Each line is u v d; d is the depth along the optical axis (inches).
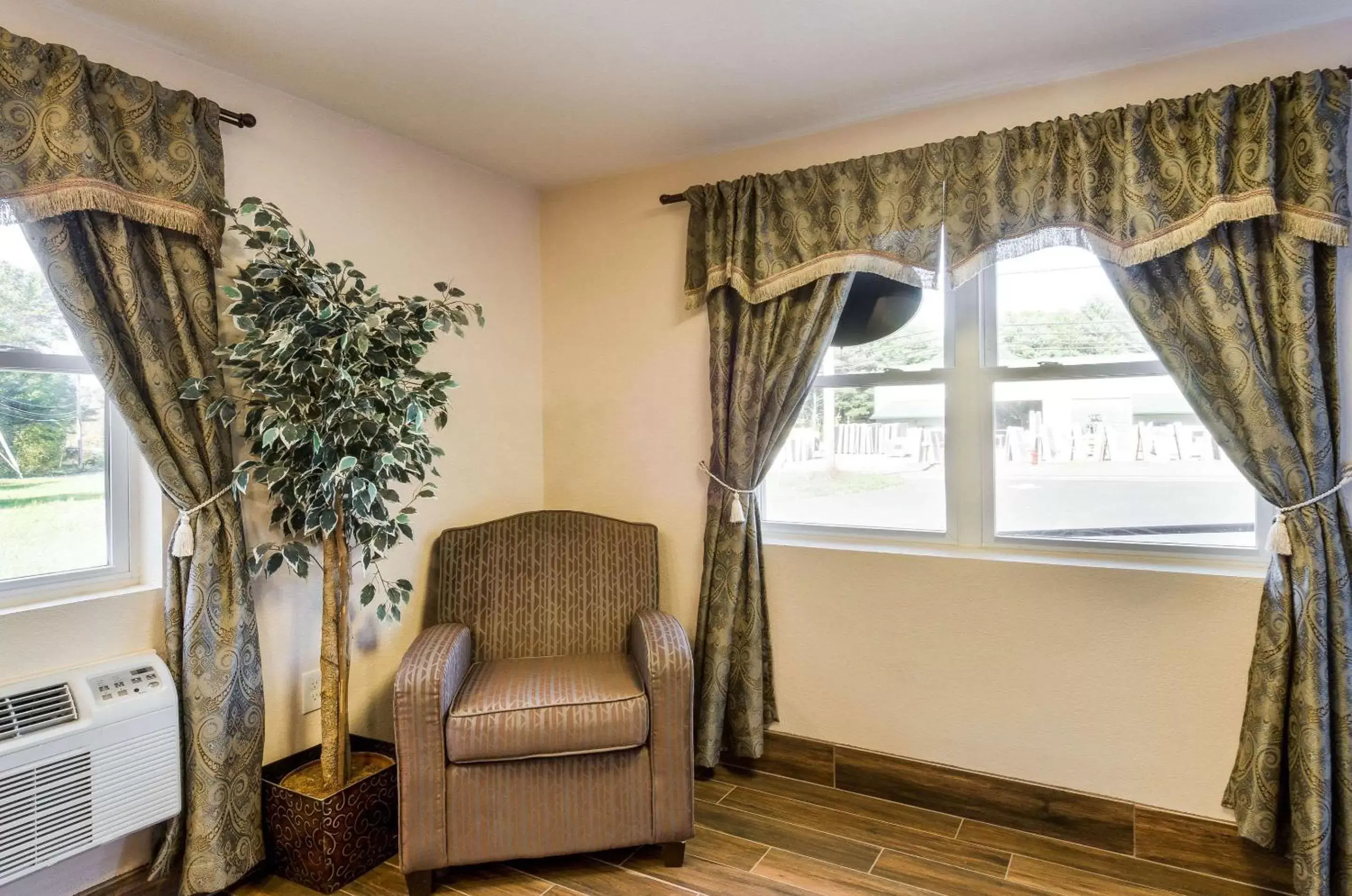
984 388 92.4
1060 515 89.3
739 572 98.5
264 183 83.0
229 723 73.1
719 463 101.0
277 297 74.2
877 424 99.2
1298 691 70.7
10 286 67.2
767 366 98.5
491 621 96.9
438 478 103.3
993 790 88.5
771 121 94.9
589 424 117.5
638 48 76.5
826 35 74.4
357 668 93.3
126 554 74.2
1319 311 72.0
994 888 75.7
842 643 97.1
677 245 108.7
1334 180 69.2
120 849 70.9
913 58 79.2
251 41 74.0
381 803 80.5
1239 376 72.9
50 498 69.6
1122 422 85.7
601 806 77.3
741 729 98.8
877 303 98.3
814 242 94.6
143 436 68.7
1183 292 76.8
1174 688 79.5
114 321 68.6
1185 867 79.0
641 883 77.2
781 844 84.4
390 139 97.5
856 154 95.5
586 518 105.1
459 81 83.3
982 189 84.6
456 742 73.9
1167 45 76.8
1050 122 81.7
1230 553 80.7
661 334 110.3
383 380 75.4
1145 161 76.9
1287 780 72.6
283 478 73.4
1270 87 71.1
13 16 64.4
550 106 90.0
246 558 76.4
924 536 96.7
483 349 110.7
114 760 65.6
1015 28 73.3
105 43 70.4
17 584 66.9
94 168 65.3
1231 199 72.2
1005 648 87.7
